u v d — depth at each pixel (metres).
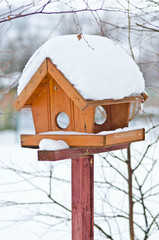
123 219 5.90
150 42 4.44
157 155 7.53
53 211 6.29
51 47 3.17
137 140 3.48
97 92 3.06
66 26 4.47
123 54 3.45
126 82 3.31
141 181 6.71
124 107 3.55
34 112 3.50
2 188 7.46
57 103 3.35
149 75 4.50
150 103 4.54
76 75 3.05
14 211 6.77
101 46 3.32
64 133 3.23
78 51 3.16
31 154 10.06
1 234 5.98
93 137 3.09
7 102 5.73
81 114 3.21
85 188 3.50
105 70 3.18
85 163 3.49
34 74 3.25
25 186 7.43
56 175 7.33
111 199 6.06
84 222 3.51
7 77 3.42
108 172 6.39
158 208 5.98
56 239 5.70
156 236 5.29
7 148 11.24
